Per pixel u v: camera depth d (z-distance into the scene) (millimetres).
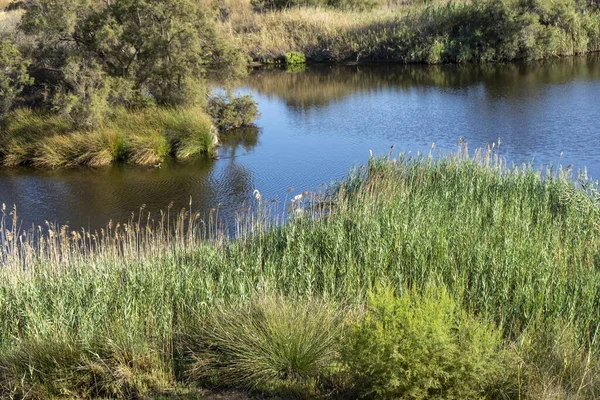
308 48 38219
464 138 19656
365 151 19109
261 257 9016
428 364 5289
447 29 35531
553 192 11461
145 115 20047
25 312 7469
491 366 5414
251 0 43688
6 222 14125
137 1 19797
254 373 6309
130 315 7281
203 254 9219
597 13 36156
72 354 6668
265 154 19375
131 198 15609
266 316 6594
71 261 9016
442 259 8375
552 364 5781
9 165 18922
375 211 10391
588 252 8531
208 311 7293
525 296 7344
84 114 19078
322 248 9227
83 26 20141
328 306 7062
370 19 38750
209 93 22859
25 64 20297
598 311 6965
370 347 5410
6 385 6500
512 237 8883
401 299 5699
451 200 11367
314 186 15898
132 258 8891
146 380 6465
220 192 15805
